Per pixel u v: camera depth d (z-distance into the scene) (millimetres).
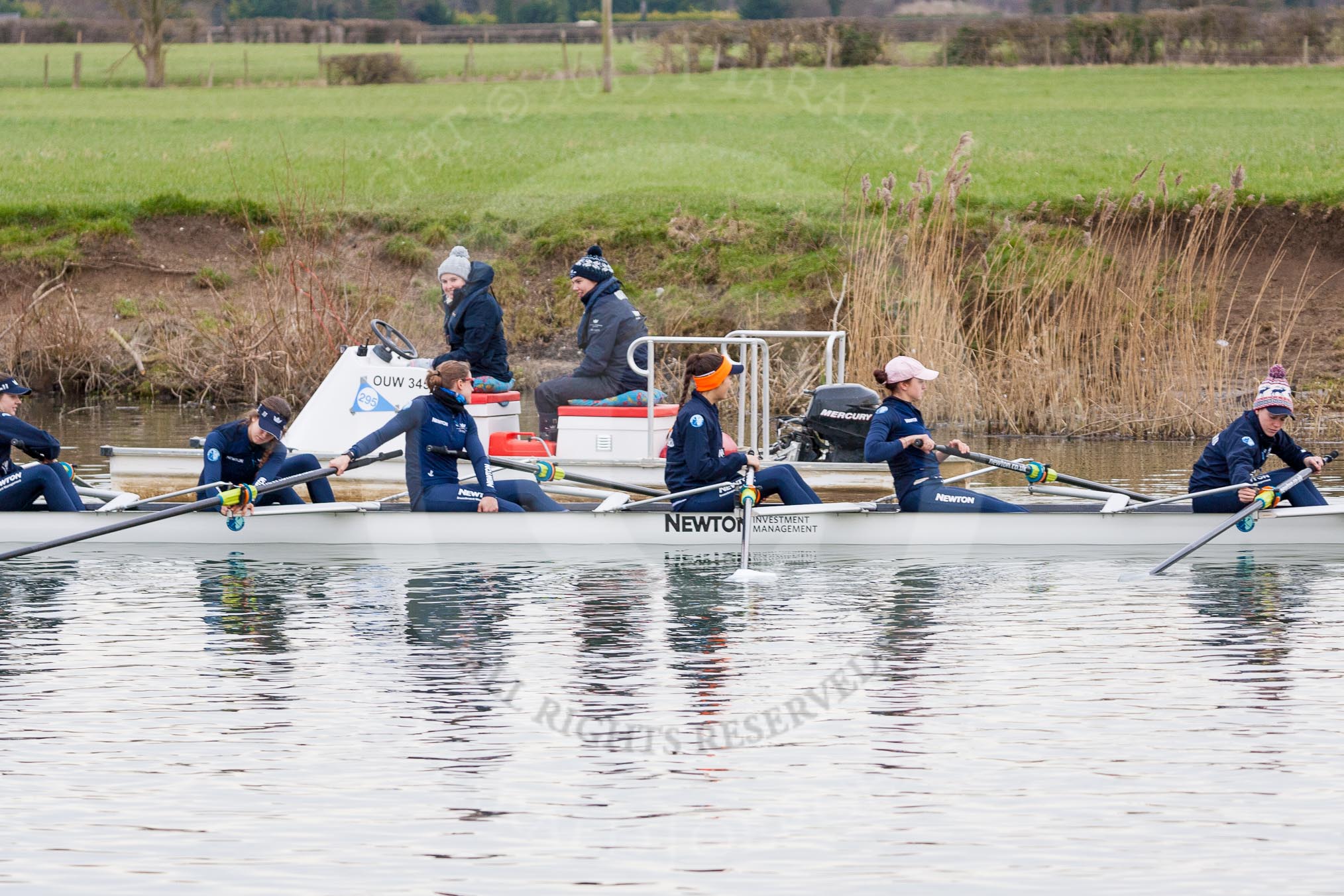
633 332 49844
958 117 123500
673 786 23359
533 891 19672
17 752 24766
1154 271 71188
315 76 172250
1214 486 42125
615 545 42438
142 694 28031
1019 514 42125
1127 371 68312
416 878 20062
